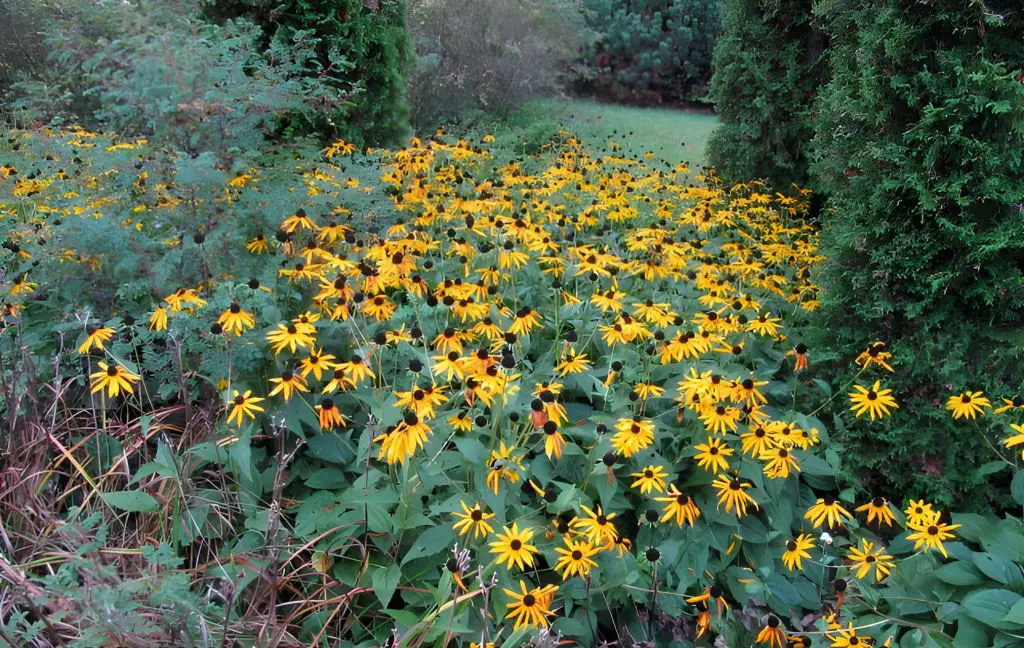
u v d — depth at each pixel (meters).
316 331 2.89
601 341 3.40
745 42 6.38
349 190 3.82
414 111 11.73
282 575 2.21
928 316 3.19
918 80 3.13
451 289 3.04
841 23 3.54
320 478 2.53
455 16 12.48
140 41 3.15
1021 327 3.14
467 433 2.58
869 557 2.41
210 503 2.38
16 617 1.72
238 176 3.63
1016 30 3.04
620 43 18.05
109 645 1.79
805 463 3.01
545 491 2.47
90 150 4.04
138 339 2.62
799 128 6.20
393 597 2.35
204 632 1.80
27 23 6.71
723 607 2.31
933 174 3.09
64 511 2.47
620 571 2.37
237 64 3.47
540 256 3.71
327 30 6.07
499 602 2.16
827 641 2.23
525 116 13.19
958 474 3.10
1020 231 2.96
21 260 3.09
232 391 2.44
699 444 2.74
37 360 2.75
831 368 3.50
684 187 5.89
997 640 2.24
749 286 4.13
